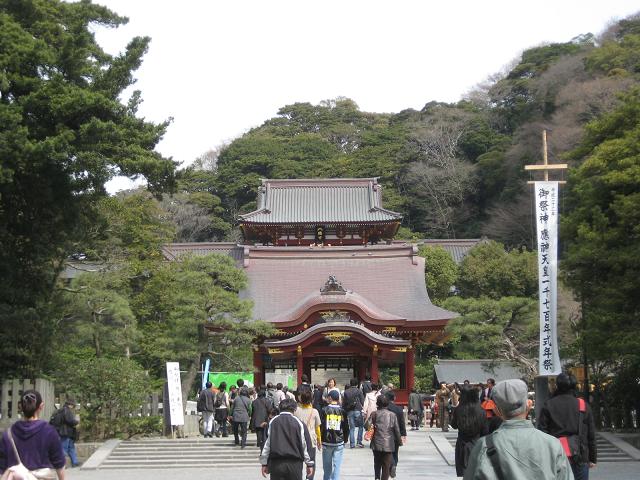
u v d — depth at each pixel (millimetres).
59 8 32250
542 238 29656
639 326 29094
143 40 30000
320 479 23062
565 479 7273
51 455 10461
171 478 24031
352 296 49062
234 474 24922
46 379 30188
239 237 108125
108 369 31344
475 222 103812
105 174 28859
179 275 41781
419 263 58094
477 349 42250
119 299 39125
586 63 95188
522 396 7621
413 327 49969
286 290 56719
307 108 140375
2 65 27969
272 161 117688
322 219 79625
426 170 105812
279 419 14172
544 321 29281
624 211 29766
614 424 32438
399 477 23094
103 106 27984
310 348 46969
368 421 20969
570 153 34812
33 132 28312
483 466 7359
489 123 114000
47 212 30859
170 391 31422
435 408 40406
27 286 31938
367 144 120562
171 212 106438
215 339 41844
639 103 32656
